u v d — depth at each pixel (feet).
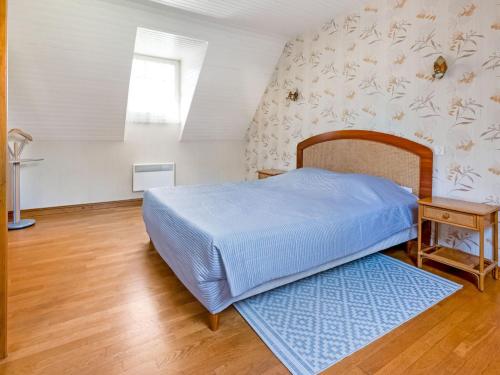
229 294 5.95
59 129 13.80
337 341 5.52
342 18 11.69
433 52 9.07
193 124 16.52
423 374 4.77
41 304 6.67
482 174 8.29
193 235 6.15
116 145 15.53
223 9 11.19
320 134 12.94
